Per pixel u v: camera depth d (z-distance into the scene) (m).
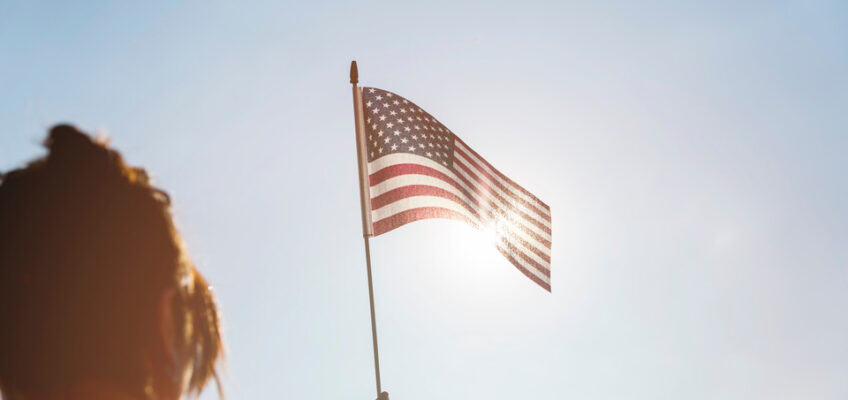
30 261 1.34
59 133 1.40
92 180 1.38
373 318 7.67
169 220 1.45
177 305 1.42
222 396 1.52
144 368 1.36
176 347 1.41
